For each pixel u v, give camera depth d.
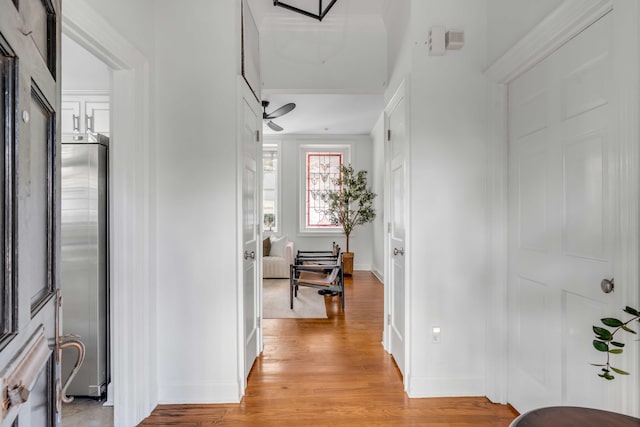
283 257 6.00
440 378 2.16
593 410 0.92
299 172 6.86
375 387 2.27
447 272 2.16
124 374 1.86
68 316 2.12
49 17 0.80
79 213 2.12
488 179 2.12
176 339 2.10
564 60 1.56
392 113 2.72
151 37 2.04
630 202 1.18
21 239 0.61
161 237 2.10
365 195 6.32
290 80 2.91
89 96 2.82
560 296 1.60
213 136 2.11
